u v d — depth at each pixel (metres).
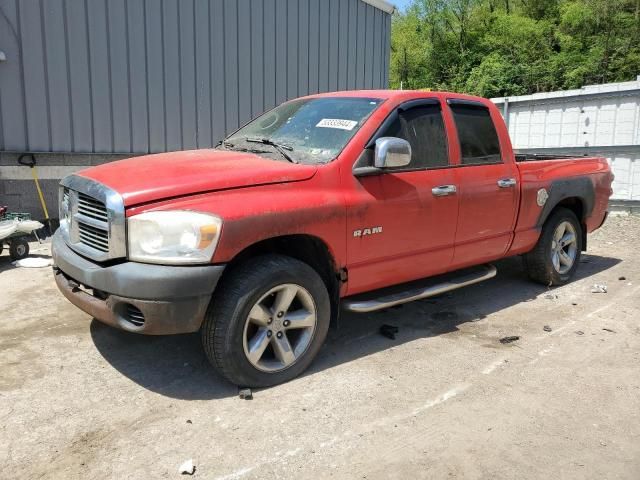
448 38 41.97
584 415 3.51
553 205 5.77
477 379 3.95
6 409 3.43
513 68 35.72
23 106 7.84
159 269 3.29
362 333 4.74
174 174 3.64
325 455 3.06
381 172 4.18
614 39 34.53
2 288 5.62
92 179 3.71
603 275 6.70
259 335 3.68
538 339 4.69
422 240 4.51
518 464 3.02
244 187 3.58
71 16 8.02
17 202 8.05
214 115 9.70
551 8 40.75
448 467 2.98
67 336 4.52
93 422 3.32
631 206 10.82
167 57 9.00
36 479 2.82
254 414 3.43
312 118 4.61
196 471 2.90
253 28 9.95
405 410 3.52
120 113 8.66
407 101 4.56
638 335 4.81
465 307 5.46
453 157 4.78
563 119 11.57
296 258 4.06
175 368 4.02
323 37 11.09
